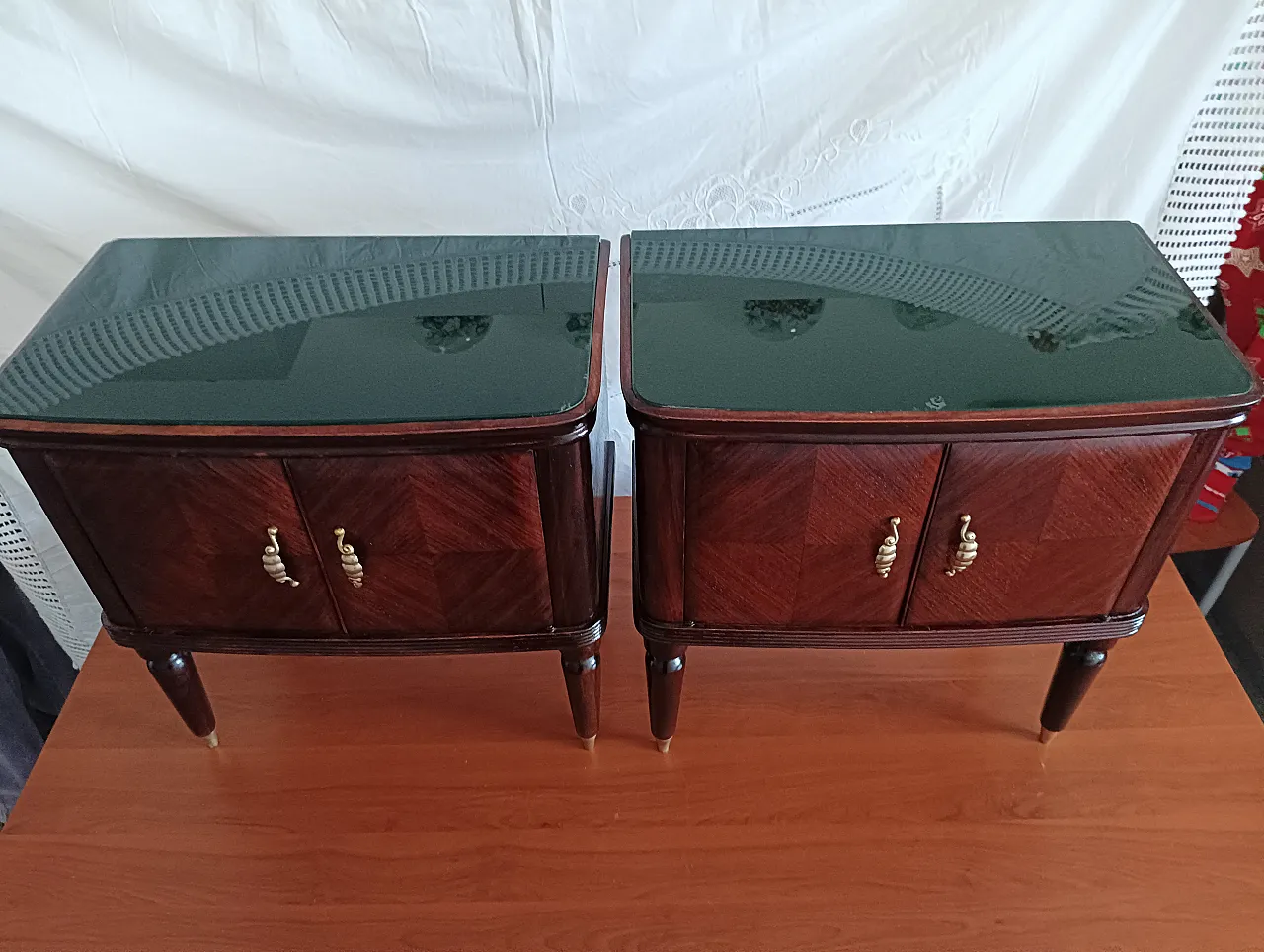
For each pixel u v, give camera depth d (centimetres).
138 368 83
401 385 80
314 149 105
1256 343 128
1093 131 110
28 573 135
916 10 99
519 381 80
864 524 84
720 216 113
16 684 133
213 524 85
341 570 88
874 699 113
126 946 94
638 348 83
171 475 81
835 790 104
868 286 92
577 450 80
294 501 82
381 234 112
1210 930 92
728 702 113
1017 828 100
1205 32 103
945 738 109
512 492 82
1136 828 100
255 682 117
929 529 84
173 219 109
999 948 92
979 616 93
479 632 94
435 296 92
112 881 98
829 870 98
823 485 81
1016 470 80
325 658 119
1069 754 107
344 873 98
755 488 81
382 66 99
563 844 100
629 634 122
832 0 98
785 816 102
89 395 80
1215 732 108
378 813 103
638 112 104
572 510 83
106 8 93
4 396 80
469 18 97
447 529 84
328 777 107
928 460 79
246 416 77
